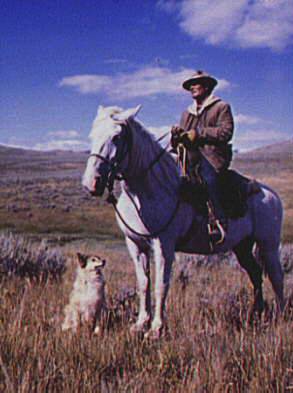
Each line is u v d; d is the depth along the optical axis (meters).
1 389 3.81
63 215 51.16
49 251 10.87
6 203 63.16
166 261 5.92
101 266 5.93
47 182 104.31
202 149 6.49
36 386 3.87
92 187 5.20
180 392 3.85
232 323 6.07
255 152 189.88
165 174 5.98
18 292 7.49
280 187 83.56
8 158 191.00
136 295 7.30
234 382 4.05
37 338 4.82
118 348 4.84
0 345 4.56
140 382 3.94
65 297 7.28
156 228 5.88
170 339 5.33
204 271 12.56
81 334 5.17
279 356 4.36
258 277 7.43
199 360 4.32
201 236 6.39
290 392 3.92
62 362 4.35
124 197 6.02
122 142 5.48
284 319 6.38
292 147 195.50
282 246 17.52
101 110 5.64
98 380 4.09
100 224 44.12
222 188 6.48
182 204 6.09
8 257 9.72
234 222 6.71
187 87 6.77
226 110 6.46
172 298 7.02
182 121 6.81
